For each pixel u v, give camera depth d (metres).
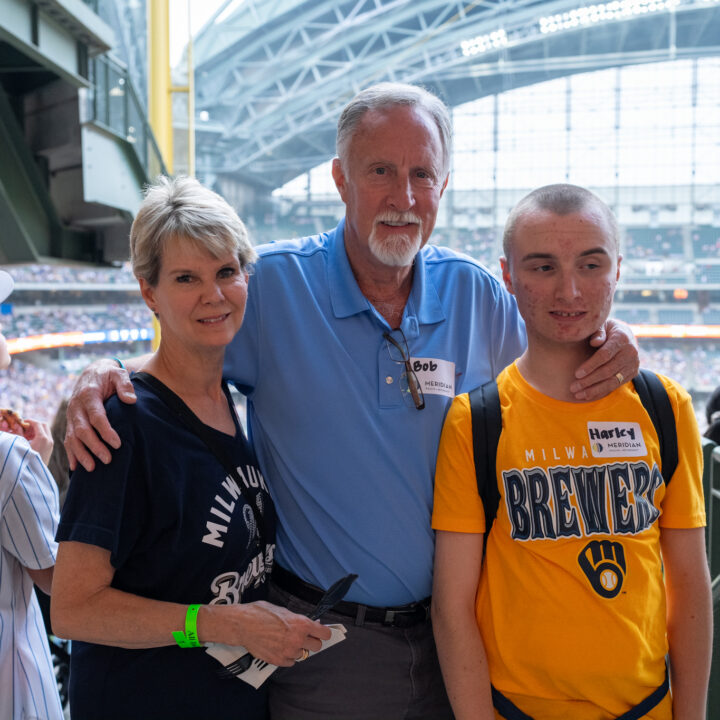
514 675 1.09
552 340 1.11
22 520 1.19
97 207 5.39
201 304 1.10
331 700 1.32
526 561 1.09
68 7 3.98
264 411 1.37
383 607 1.31
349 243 1.38
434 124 1.29
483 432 1.14
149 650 1.09
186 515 1.09
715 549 1.79
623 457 1.09
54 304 20.61
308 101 25.08
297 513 1.34
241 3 24.00
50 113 4.93
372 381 1.33
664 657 1.10
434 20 23.31
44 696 1.21
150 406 1.11
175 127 14.50
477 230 24.20
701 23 21.88
